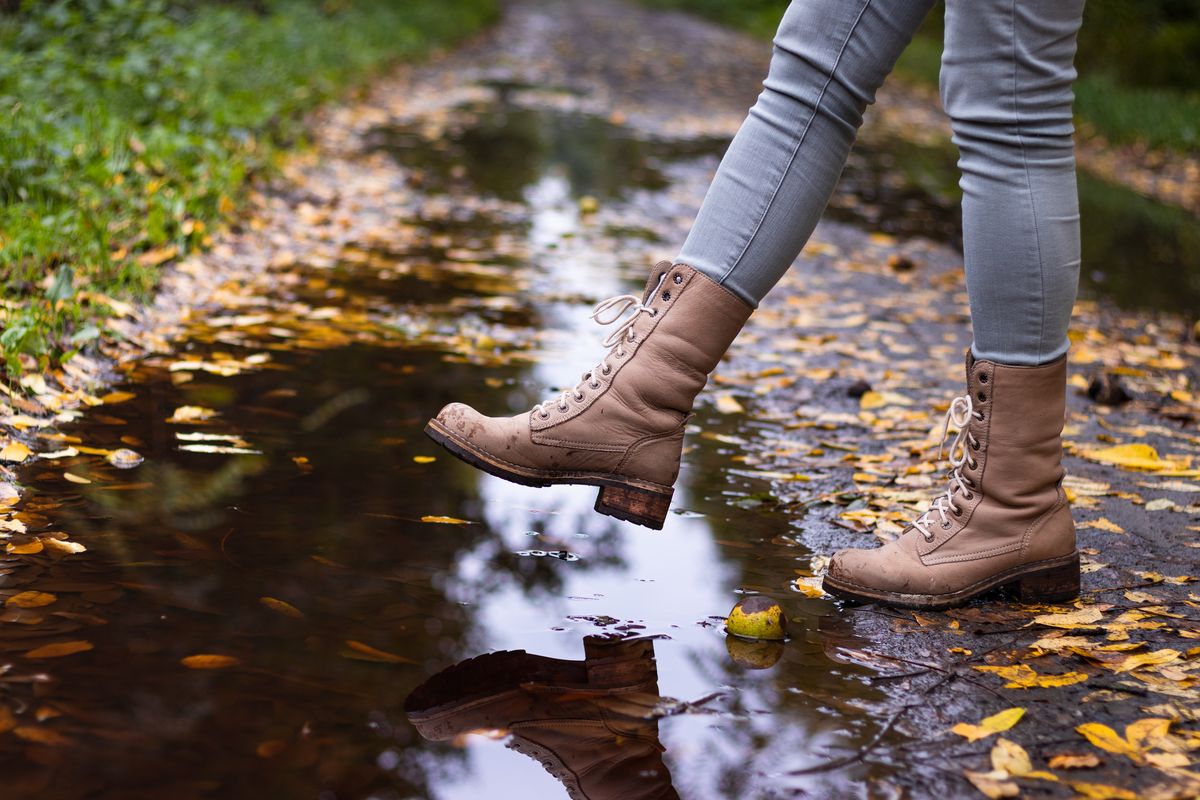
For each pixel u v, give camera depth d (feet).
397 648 4.48
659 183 19.81
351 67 30.19
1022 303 5.22
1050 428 5.35
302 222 13.92
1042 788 3.68
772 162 5.32
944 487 6.93
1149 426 8.58
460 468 6.78
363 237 13.80
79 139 12.55
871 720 4.13
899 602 5.28
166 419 7.13
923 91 43.98
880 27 5.26
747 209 5.33
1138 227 20.04
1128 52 43.16
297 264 12.14
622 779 3.67
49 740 3.61
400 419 7.55
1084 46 44.32
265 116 18.43
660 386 5.40
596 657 4.56
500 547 5.68
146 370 8.13
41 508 5.57
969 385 5.45
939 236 17.29
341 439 7.07
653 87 37.04
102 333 8.61
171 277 10.58
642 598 5.21
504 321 10.59
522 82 35.81
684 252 5.44
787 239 5.38
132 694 3.93
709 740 3.94
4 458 6.15
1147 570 5.83
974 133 5.18
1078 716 4.21
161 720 3.78
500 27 59.21
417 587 5.08
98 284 9.62
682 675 4.44
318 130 21.16
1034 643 4.89
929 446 7.82
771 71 5.40
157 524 5.51
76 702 3.84
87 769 3.47
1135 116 33.73
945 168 24.85
